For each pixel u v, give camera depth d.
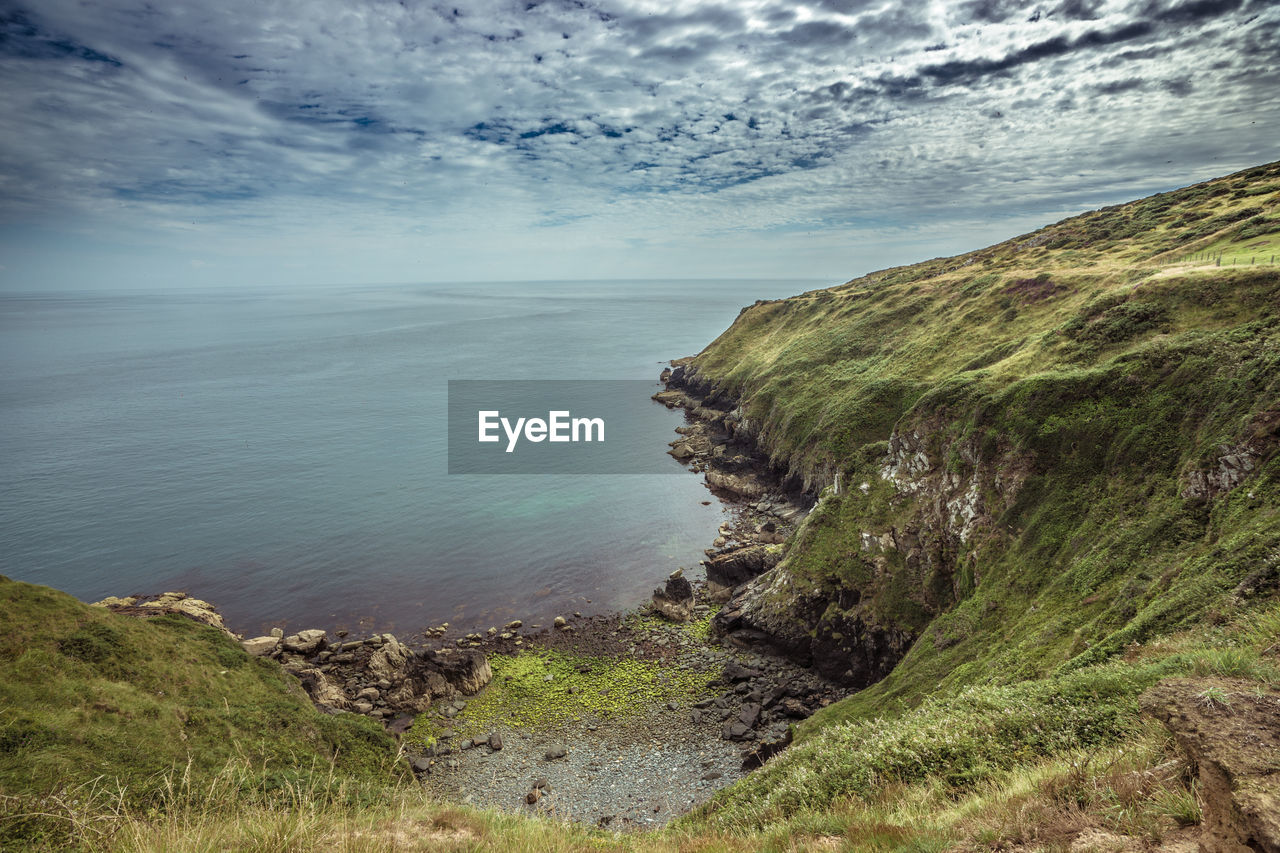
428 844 10.68
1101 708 12.82
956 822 9.38
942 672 35.78
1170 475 35.91
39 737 24.59
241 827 9.13
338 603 58.84
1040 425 45.06
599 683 46.84
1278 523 23.62
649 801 34.62
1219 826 6.19
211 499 85.44
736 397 123.06
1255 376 35.38
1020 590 38.06
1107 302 54.62
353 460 104.94
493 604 58.91
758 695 44.59
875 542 51.81
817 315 126.94
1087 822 7.68
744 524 77.12
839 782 14.41
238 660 37.28
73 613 33.66
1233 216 75.94
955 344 77.75
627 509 83.06
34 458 103.38
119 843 8.91
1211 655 10.14
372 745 34.59
